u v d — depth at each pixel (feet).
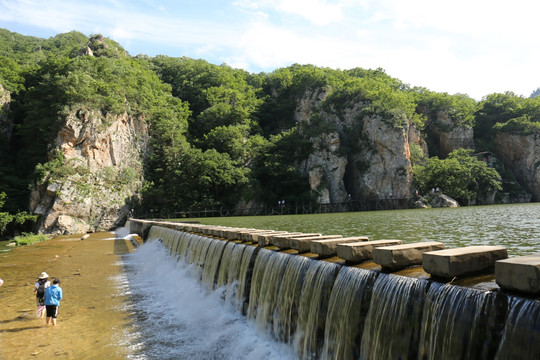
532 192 395.14
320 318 33.12
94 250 135.74
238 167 358.64
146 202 313.12
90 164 282.15
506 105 455.22
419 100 453.99
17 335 49.11
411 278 24.57
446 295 21.29
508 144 412.98
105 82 322.75
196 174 330.13
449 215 132.36
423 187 351.05
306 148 376.48
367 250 32.48
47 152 274.16
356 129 384.68
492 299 18.69
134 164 321.93
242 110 444.14
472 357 19.11
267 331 42.16
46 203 253.85
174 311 57.16
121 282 78.59
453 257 22.25
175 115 411.54
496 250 23.68
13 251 146.61
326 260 35.70
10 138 317.42
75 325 52.42
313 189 347.97
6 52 489.67
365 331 27.40
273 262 43.19
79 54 411.75
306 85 483.92
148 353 42.27
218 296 56.18
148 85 411.54
